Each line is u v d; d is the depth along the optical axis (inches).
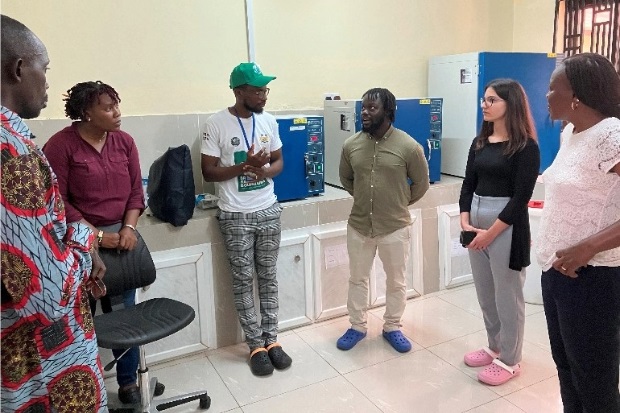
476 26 164.7
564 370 71.2
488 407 91.8
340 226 126.3
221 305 115.3
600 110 60.9
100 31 114.4
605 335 63.1
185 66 124.0
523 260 92.5
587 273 62.2
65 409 49.6
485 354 106.0
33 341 46.4
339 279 128.9
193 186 107.1
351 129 131.4
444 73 150.7
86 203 88.0
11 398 45.2
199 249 110.3
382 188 106.8
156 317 82.2
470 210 99.3
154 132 120.3
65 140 86.0
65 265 45.5
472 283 148.9
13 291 42.4
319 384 101.1
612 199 60.6
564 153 65.0
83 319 52.0
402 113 131.9
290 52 136.8
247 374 105.7
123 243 85.6
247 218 106.3
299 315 124.6
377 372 104.7
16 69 49.9
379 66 150.5
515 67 139.8
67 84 112.7
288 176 121.7
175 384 102.7
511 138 90.6
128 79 118.5
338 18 142.3
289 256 120.6
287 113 138.4
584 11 149.3
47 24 109.5
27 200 42.5
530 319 126.0
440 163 142.3
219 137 105.3
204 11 124.3
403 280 113.5
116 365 95.8
